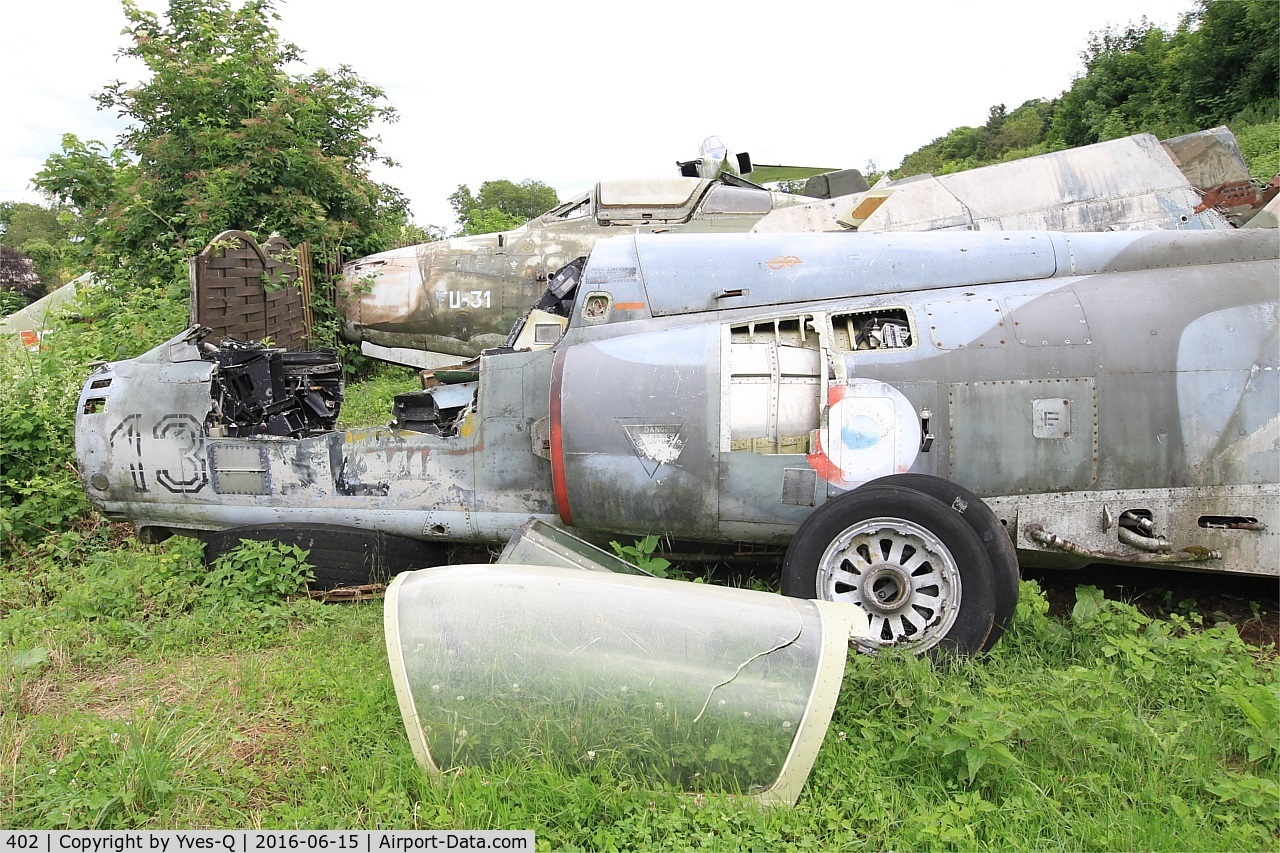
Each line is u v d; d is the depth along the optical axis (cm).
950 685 322
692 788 270
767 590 426
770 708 267
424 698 278
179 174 1016
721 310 428
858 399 380
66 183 960
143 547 488
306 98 1082
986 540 346
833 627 280
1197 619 379
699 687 272
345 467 455
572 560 363
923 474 368
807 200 911
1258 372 371
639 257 444
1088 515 379
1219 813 259
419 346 929
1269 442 368
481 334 909
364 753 295
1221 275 398
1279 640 386
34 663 359
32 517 537
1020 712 302
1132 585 438
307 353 551
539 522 393
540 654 280
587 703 275
